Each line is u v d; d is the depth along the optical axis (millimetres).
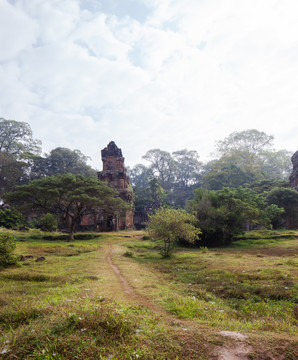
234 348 3264
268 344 3359
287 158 75438
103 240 31781
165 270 13062
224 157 68875
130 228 46938
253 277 9773
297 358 3027
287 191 37469
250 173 64812
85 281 8938
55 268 12992
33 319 4793
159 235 19062
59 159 67000
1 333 4285
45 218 39656
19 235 32750
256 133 74938
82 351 3303
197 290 8281
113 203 35000
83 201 30750
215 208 28969
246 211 27219
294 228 38062
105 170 48969
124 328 3863
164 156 89500
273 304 6793
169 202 77750
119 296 6668
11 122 62344
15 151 63406
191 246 26484
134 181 104812
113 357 3117
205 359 3021
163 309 5672
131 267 13109
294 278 9062
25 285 8750
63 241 30812
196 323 4508
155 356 3131
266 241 27266
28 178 60438
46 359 3162
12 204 35188
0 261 13195
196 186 89375
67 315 4332
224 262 13805
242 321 5355
